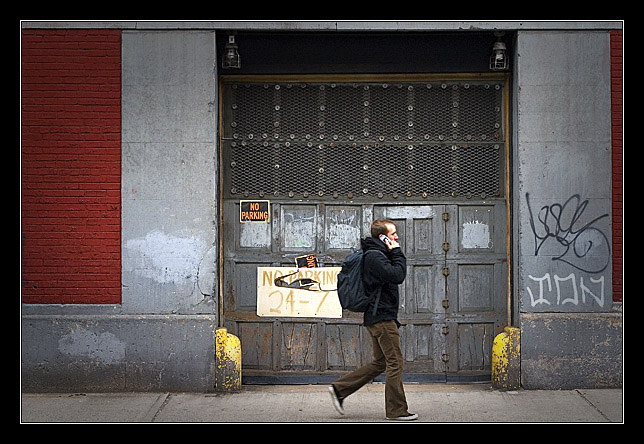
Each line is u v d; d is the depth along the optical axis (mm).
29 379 8484
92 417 7633
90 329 8500
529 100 8586
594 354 8539
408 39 8805
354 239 8969
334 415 7672
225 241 8953
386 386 7426
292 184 8984
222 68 8781
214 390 8523
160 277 8531
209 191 8547
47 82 8562
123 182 8547
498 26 8547
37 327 8484
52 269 8539
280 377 8914
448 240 8969
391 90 8992
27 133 8555
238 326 8953
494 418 7547
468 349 8953
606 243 8562
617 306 8578
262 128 8977
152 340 8500
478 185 8977
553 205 8562
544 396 8297
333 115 8992
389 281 7230
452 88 8984
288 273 8945
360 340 8945
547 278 8555
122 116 8555
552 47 8578
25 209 8555
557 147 8570
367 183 8984
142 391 8508
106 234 8555
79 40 8562
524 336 8539
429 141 8984
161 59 8570
